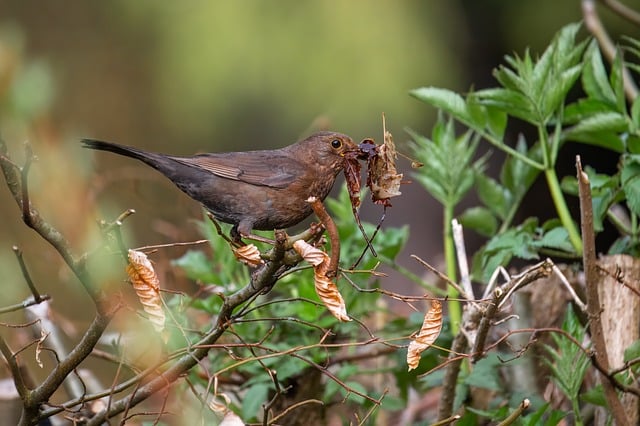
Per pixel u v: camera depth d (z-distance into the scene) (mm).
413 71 20125
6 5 23328
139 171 14977
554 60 8828
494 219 9664
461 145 9664
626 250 9016
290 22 20312
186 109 21250
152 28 22734
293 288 9086
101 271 6203
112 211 8016
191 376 8727
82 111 22562
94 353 7699
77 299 12945
